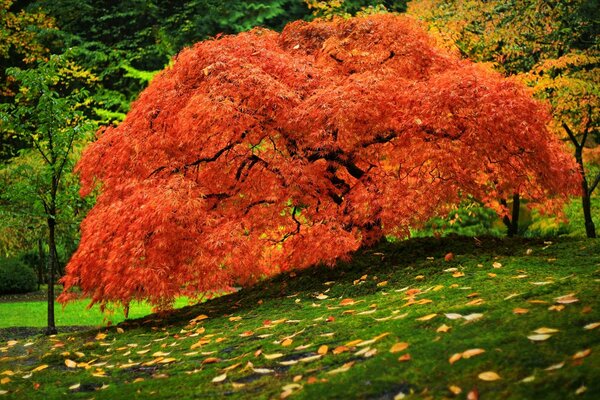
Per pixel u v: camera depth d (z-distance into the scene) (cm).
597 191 1572
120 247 724
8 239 1608
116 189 801
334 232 751
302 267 880
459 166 789
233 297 863
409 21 898
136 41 2533
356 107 727
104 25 2631
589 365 343
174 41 2459
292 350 509
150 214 713
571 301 452
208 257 723
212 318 750
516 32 1267
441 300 563
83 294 803
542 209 942
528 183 876
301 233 887
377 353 443
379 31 873
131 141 804
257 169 823
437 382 376
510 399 334
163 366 549
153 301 728
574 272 602
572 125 1160
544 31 1279
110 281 732
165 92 821
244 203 827
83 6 2533
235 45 825
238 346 564
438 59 893
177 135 788
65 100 902
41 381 541
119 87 2577
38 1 2530
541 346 389
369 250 863
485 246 810
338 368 437
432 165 807
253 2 2406
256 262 807
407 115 772
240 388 438
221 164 814
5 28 2403
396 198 756
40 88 903
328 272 819
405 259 798
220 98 742
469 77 771
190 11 2492
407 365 408
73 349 679
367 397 376
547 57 1266
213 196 820
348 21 907
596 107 1125
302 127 775
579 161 1134
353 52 881
